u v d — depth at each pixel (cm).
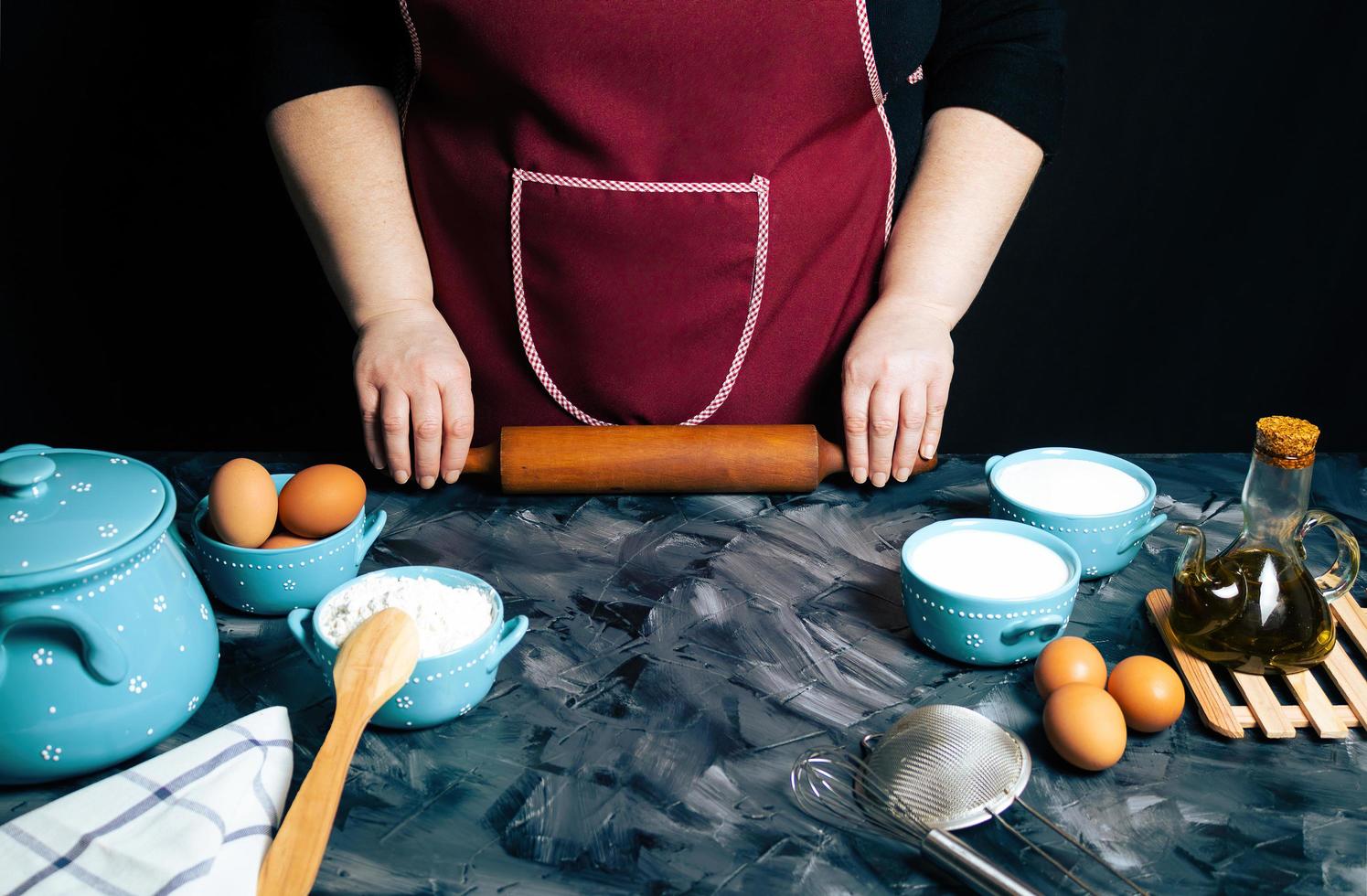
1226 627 94
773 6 126
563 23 125
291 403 239
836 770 87
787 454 124
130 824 76
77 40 202
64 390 233
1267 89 231
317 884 77
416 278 136
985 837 80
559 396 150
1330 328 253
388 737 91
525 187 136
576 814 83
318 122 133
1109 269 249
